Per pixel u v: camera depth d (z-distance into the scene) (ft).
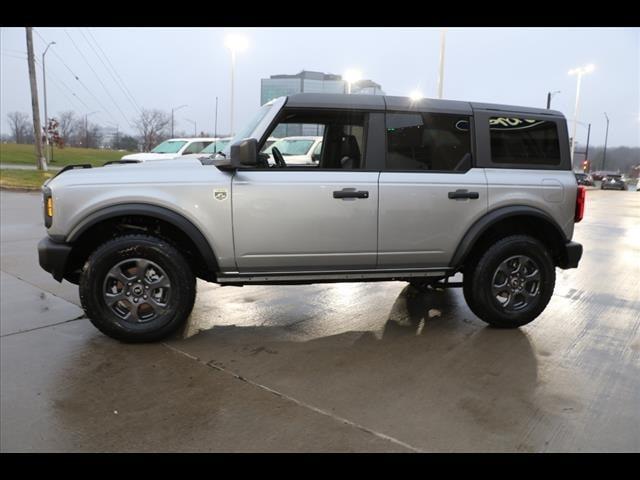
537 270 14.93
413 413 9.96
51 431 9.12
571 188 15.07
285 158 16.57
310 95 13.48
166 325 13.15
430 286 17.63
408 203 13.75
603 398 10.73
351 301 17.90
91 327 14.39
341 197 13.34
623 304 18.44
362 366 12.22
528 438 9.14
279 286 20.08
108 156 161.48
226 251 13.12
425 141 14.10
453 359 12.75
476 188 14.21
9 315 15.31
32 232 30.96
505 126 14.67
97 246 13.43
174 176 12.89
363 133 13.75
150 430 9.21
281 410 10.00
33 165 110.52
